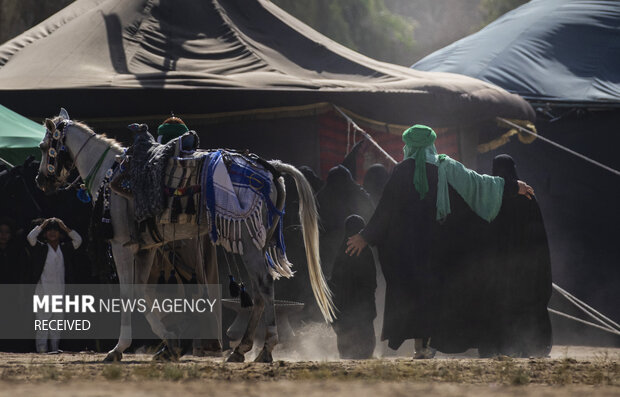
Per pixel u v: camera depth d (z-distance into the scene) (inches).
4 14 4493.1
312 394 689.6
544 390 742.5
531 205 1427.2
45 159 1268.5
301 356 1492.4
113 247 1173.7
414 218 1330.0
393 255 1330.0
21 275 1660.9
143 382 810.8
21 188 1726.1
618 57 3016.7
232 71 2034.9
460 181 1370.6
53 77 1947.6
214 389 729.6
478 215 1384.1
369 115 2052.2
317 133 2043.6
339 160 2124.8
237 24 2217.0
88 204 1737.2
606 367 1005.8
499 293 1395.2
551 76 2915.8
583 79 2918.3
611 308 2694.4
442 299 1347.2
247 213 1131.3
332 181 1689.2
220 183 1130.0
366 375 892.0
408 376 892.6
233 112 1972.2
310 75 2100.1
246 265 1133.1
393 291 1325.0
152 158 1149.1
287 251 1640.0
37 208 1717.5
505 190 1395.2
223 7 2253.9
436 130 2311.8
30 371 937.5
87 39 2085.4
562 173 2854.3
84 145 1251.8
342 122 2130.9
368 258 1461.6
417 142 1360.7
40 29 2267.5
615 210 2780.5
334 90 1962.4
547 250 1438.2
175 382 811.4
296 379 854.5
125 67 2006.6
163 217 1128.8
